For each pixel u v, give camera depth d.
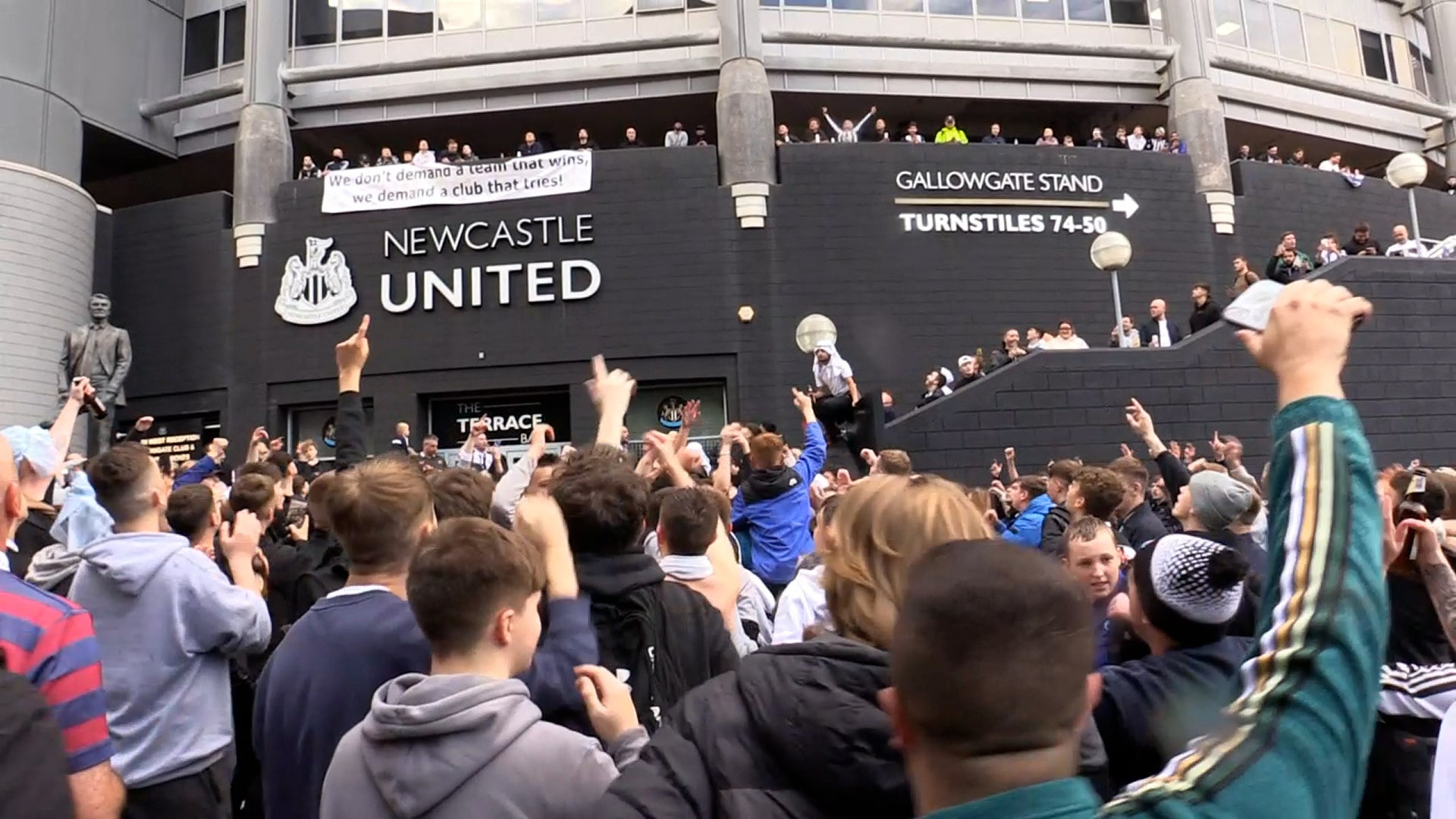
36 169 18.30
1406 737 2.86
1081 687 1.00
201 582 3.12
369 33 20.69
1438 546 2.82
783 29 20.53
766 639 4.31
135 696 2.99
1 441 2.39
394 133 21.28
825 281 18.48
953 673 0.97
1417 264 14.86
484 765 1.93
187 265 19.45
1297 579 1.05
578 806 1.94
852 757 1.45
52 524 4.59
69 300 18.64
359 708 2.44
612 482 2.74
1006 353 16.97
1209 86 20.41
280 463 7.52
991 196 19.05
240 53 21.38
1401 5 25.27
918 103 21.14
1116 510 5.50
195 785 3.04
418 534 2.72
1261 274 19.16
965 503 1.82
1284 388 1.22
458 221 18.80
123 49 20.61
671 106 20.62
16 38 18.50
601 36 20.45
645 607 2.62
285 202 19.09
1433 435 14.47
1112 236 14.65
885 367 18.34
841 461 13.57
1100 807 0.97
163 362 19.30
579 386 18.39
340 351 4.21
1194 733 1.13
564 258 18.62
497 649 2.15
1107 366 14.12
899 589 1.70
